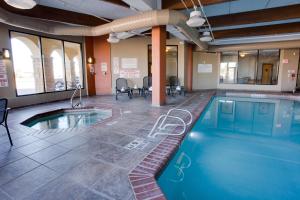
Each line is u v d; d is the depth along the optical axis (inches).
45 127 174.6
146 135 126.7
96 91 328.8
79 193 67.8
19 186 72.1
